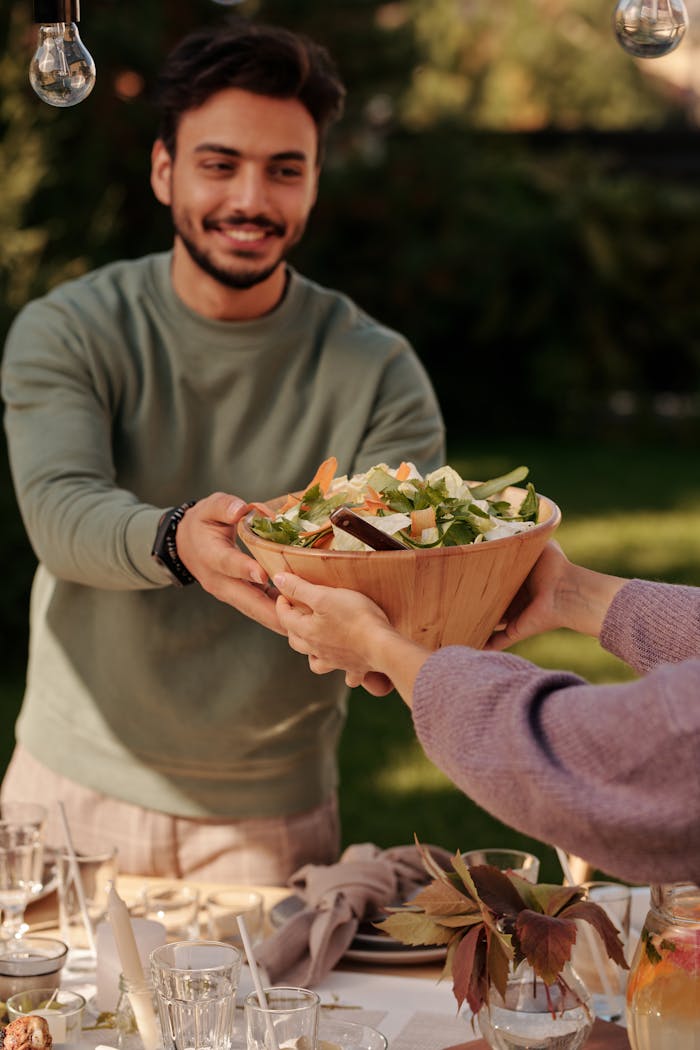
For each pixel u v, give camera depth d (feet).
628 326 40.47
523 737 3.24
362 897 5.58
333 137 36.81
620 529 29.25
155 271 6.93
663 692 3.14
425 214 38.65
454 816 14.90
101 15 28.50
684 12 4.73
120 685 6.84
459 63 65.62
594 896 5.17
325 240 38.22
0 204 20.45
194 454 6.94
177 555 5.34
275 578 4.12
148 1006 4.68
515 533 4.30
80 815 7.02
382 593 4.08
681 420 40.96
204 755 6.86
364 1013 5.09
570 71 72.54
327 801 7.29
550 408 40.88
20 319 6.88
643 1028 4.11
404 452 6.98
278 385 6.93
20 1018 4.45
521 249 38.93
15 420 6.61
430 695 3.51
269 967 5.34
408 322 39.32
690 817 3.07
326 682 7.04
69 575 6.13
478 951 4.35
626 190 39.73
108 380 6.74
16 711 17.97
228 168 6.34
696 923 4.08
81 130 27.96
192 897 5.58
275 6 32.89
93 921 5.75
